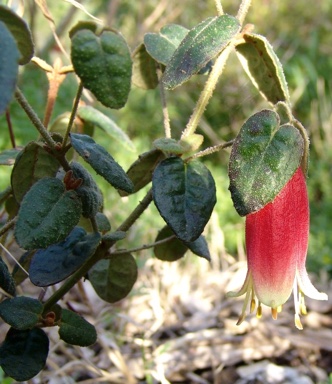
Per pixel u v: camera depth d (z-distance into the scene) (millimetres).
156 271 250
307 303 244
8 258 209
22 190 111
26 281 225
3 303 105
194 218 103
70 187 96
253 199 94
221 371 208
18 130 305
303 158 104
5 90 67
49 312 109
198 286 257
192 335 216
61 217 94
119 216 270
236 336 220
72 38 79
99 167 93
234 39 111
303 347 220
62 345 184
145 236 261
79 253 106
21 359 109
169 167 105
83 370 197
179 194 104
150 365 198
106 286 132
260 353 215
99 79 80
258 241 106
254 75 118
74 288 228
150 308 230
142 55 134
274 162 95
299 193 105
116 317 217
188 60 99
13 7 131
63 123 142
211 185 105
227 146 107
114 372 196
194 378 205
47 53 281
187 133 111
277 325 228
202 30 101
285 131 96
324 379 210
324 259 285
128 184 95
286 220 105
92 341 112
